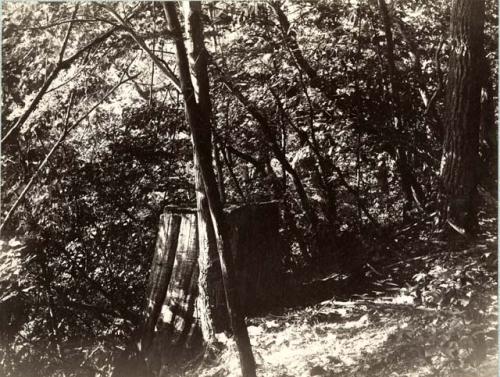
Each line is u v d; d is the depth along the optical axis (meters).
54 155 8.80
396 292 6.67
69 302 8.20
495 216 7.89
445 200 7.52
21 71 8.20
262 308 7.06
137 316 8.95
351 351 5.37
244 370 4.71
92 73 8.59
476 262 6.14
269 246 7.33
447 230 7.43
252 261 7.00
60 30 7.49
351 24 8.85
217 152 8.50
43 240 8.27
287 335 6.11
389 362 4.94
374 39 8.88
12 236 8.06
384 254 7.81
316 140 9.17
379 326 5.84
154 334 6.60
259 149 9.70
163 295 6.67
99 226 9.26
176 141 9.65
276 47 8.49
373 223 8.60
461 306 5.61
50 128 8.86
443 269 6.24
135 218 9.53
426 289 6.11
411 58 9.70
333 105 8.67
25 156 8.55
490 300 5.51
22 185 8.52
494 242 6.73
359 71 8.73
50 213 8.69
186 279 6.54
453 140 7.48
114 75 9.18
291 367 5.31
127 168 9.49
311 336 6.02
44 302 7.80
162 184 9.62
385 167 9.15
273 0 8.66
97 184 9.23
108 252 9.32
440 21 9.58
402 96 9.02
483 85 8.28
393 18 9.30
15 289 7.11
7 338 7.28
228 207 7.02
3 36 7.30
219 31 8.66
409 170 8.80
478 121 7.47
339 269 7.95
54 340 7.56
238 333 4.71
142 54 8.61
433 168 8.73
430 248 7.39
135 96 9.76
